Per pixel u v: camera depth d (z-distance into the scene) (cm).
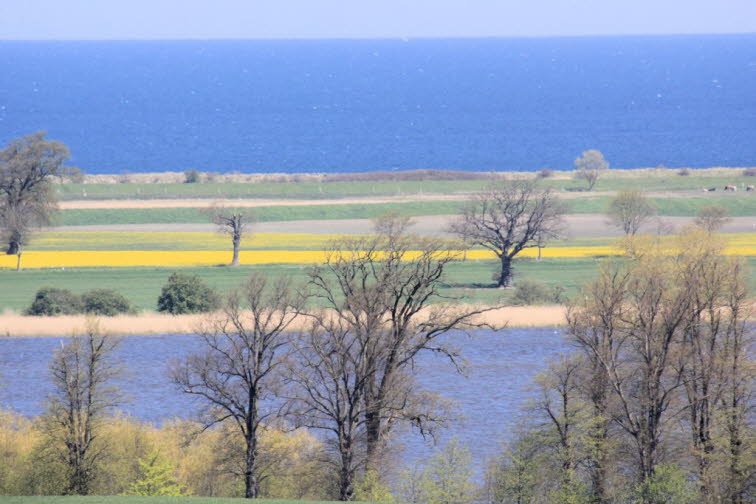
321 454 17212
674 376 17800
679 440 17238
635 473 16700
